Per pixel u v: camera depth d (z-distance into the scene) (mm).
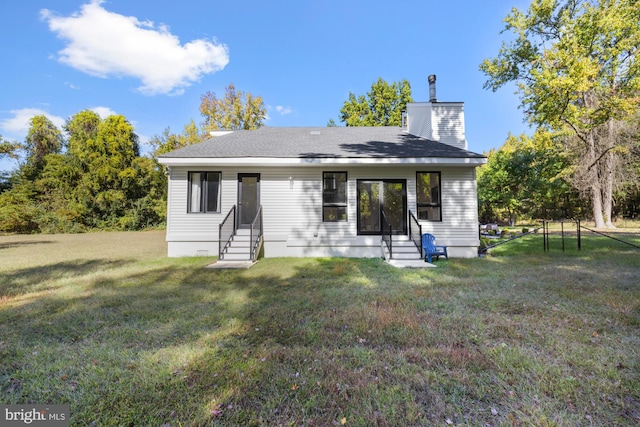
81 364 2664
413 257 8797
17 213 20234
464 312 3998
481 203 26234
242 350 2912
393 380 2379
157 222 25641
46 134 27172
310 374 2467
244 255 8922
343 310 4109
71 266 7938
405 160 9172
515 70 17734
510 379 2379
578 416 1965
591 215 23906
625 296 4652
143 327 3568
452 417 1962
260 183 9867
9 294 5086
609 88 15430
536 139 17125
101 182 24219
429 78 12820
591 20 15188
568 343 3021
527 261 8328
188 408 2057
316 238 9766
